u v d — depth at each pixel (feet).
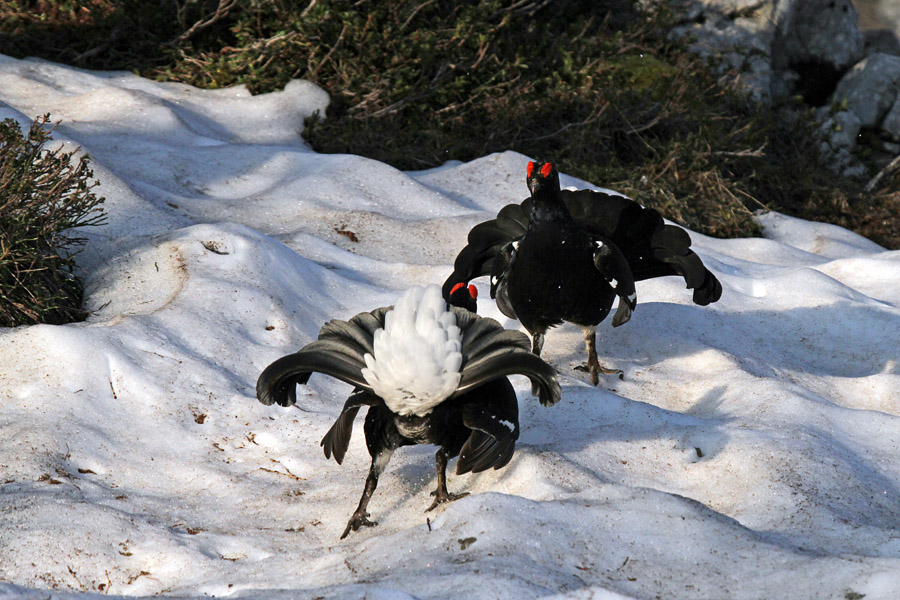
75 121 55.57
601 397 32.07
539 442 29.58
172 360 32.68
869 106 91.50
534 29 72.84
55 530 23.45
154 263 39.50
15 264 34.81
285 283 39.91
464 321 23.49
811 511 23.70
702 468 27.25
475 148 64.49
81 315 36.70
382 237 48.03
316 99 64.03
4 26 65.05
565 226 31.60
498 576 18.98
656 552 21.20
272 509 25.99
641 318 40.75
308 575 21.52
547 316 33.58
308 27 64.13
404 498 26.32
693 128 68.74
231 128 59.98
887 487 26.43
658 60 75.77
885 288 47.11
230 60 65.46
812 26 95.61
